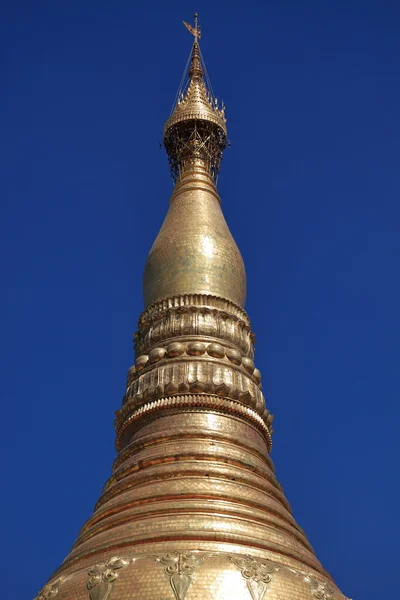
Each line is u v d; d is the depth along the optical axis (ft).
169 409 107.55
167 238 127.24
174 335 115.44
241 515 92.99
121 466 104.42
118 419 115.34
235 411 107.96
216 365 111.24
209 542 87.40
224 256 125.39
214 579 81.10
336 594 88.84
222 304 120.06
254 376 115.55
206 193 137.80
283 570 86.33
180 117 147.23
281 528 95.55
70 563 91.81
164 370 111.14
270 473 104.01
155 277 124.88
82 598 81.56
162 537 87.71
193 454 100.27
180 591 79.25
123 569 82.84
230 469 99.35
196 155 143.43
